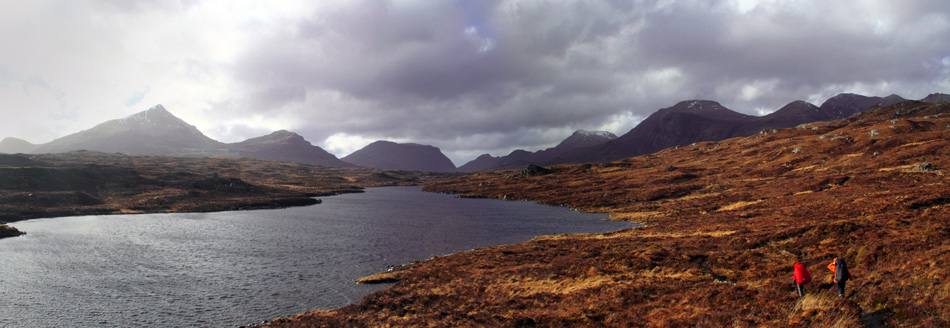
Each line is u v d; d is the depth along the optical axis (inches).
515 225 4141.2
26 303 1679.4
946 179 3909.9
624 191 6953.7
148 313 1581.0
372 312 1494.8
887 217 2128.4
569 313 1275.8
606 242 2625.5
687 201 5374.0
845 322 796.6
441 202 7450.8
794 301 987.3
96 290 1857.8
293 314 1569.9
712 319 1001.5
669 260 1849.2
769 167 7234.3
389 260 2501.2
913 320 740.7
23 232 3472.0
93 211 5108.3
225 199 6579.7
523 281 1774.1
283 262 2425.0
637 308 1226.6
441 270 2092.8
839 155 6934.1
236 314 1573.6
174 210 5477.4
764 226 2726.4
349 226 4074.8
